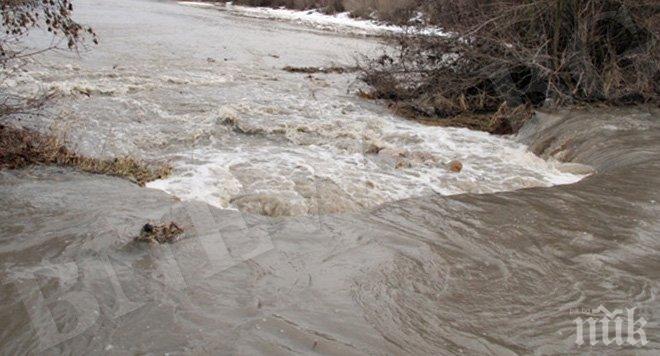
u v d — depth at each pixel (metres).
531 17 11.26
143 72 12.85
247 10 36.75
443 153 8.55
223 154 7.70
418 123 10.48
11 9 7.61
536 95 11.51
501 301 4.40
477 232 5.65
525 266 4.98
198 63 15.16
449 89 11.45
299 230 5.48
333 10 32.78
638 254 5.22
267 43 20.61
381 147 8.45
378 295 4.39
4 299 4.04
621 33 11.52
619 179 7.23
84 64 13.02
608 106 10.73
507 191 6.99
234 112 9.36
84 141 7.58
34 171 6.39
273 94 11.77
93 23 21.75
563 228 5.77
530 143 9.40
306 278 4.58
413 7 15.14
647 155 7.96
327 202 6.20
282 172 7.06
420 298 4.39
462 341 3.88
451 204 6.41
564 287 4.63
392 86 12.05
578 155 8.65
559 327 4.07
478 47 11.62
